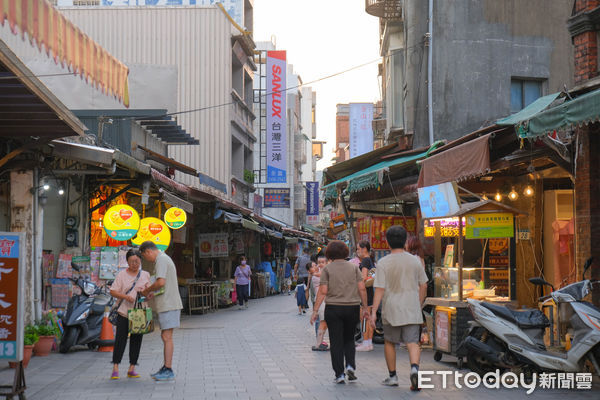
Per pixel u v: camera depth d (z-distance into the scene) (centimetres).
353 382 838
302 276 2108
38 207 1173
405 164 1491
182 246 2292
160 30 3138
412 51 2034
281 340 1350
